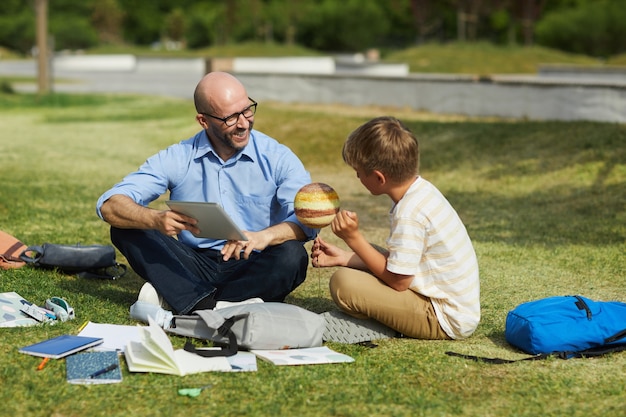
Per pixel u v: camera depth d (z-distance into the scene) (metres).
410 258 5.04
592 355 5.05
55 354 4.75
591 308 5.19
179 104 24.70
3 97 27.41
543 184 11.60
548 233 8.94
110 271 7.14
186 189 5.83
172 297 5.43
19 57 67.06
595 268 7.43
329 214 5.25
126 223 5.32
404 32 77.12
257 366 4.75
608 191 10.76
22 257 7.01
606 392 4.48
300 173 5.75
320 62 39.56
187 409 4.16
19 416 4.07
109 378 4.47
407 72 37.56
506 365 4.88
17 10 78.44
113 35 78.12
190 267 5.68
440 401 4.32
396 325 5.30
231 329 5.04
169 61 43.16
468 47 42.97
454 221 5.18
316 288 6.75
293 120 17.11
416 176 5.16
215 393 4.36
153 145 16.75
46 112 23.34
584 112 15.48
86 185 11.93
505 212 10.22
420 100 19.59
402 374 4.71
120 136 18.02
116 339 5.10
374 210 10.56
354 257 5.49
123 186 5.54
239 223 5.83
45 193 11.03
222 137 5.59
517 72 38.31
